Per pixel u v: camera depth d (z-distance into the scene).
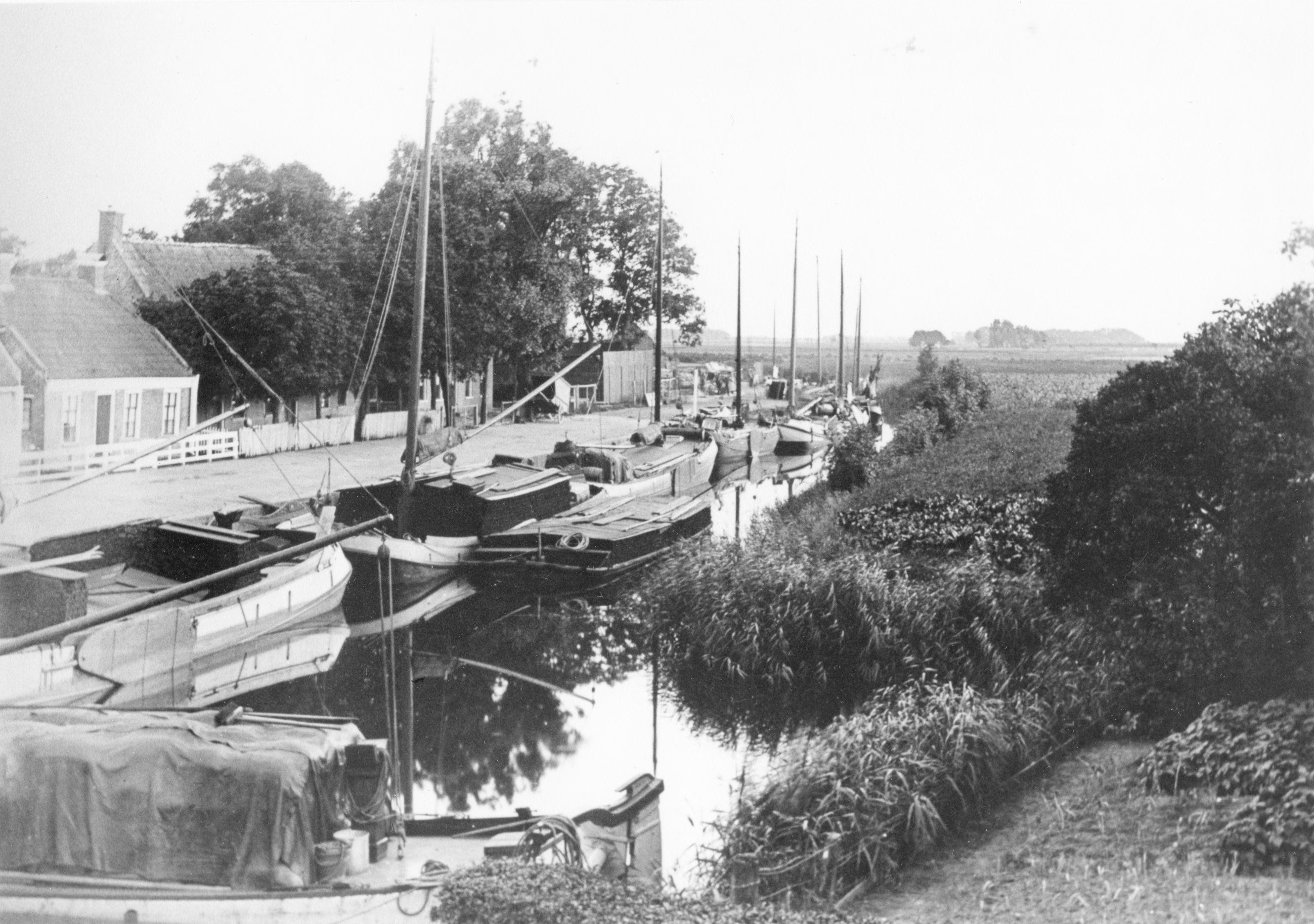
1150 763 13.48
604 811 13.25
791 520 30.22
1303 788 11.52
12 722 12.21
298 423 41.69
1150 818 12.52
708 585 22.45
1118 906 10.43
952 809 13.36
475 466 33.34
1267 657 14.59
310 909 10.95
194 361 39.47
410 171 44.50
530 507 30.80
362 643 23.75
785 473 46.44
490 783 16.12
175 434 37.78
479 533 28.80
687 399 64.81
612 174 53.69
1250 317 16.17
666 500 34.78
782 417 57.88
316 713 19.20
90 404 35.22
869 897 11.59
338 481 34.28
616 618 25.53
